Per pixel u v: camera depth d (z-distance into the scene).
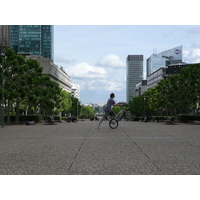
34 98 39.66
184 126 22.52
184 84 43.16
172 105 50.88
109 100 19.09
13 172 6.10
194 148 9.52
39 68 41.59
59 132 16.83
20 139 12.84
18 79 37.91
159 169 6.29
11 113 53.53
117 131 16.88
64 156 8.01
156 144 10.64
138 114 108.75
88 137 13.39
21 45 183.38
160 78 125.81
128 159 7.50
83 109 181.38
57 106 67.06
